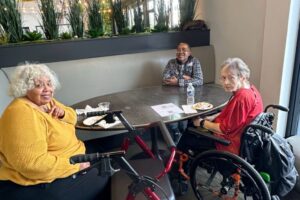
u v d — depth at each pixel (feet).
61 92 8.65
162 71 10.19
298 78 7.95
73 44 9.02
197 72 8.80
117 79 9.49
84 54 9.30
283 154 5.01
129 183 4.72
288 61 7.75
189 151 6.08
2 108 7.32
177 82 8.39
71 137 5.15
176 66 9.12
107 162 3.53
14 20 8.50
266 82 8.36
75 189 4.63
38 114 4.39
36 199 4.40
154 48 10.43
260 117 5.14
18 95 4.42
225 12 10.11
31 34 8.71
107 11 9.92
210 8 10.91
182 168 6.13
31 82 4.37
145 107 6.56
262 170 5.09
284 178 5.02
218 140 5.24
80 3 9.37
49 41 8.75
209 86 8.32
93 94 9.20
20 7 8.80
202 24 11.06
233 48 10.06
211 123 5.76
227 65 5.51
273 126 8.40
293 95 8.14
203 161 5.39
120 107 6.63
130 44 9.98
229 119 5.38
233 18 9.78
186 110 6.24
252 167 4.79
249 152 5.04
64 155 4.78
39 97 4.50
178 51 8.91
